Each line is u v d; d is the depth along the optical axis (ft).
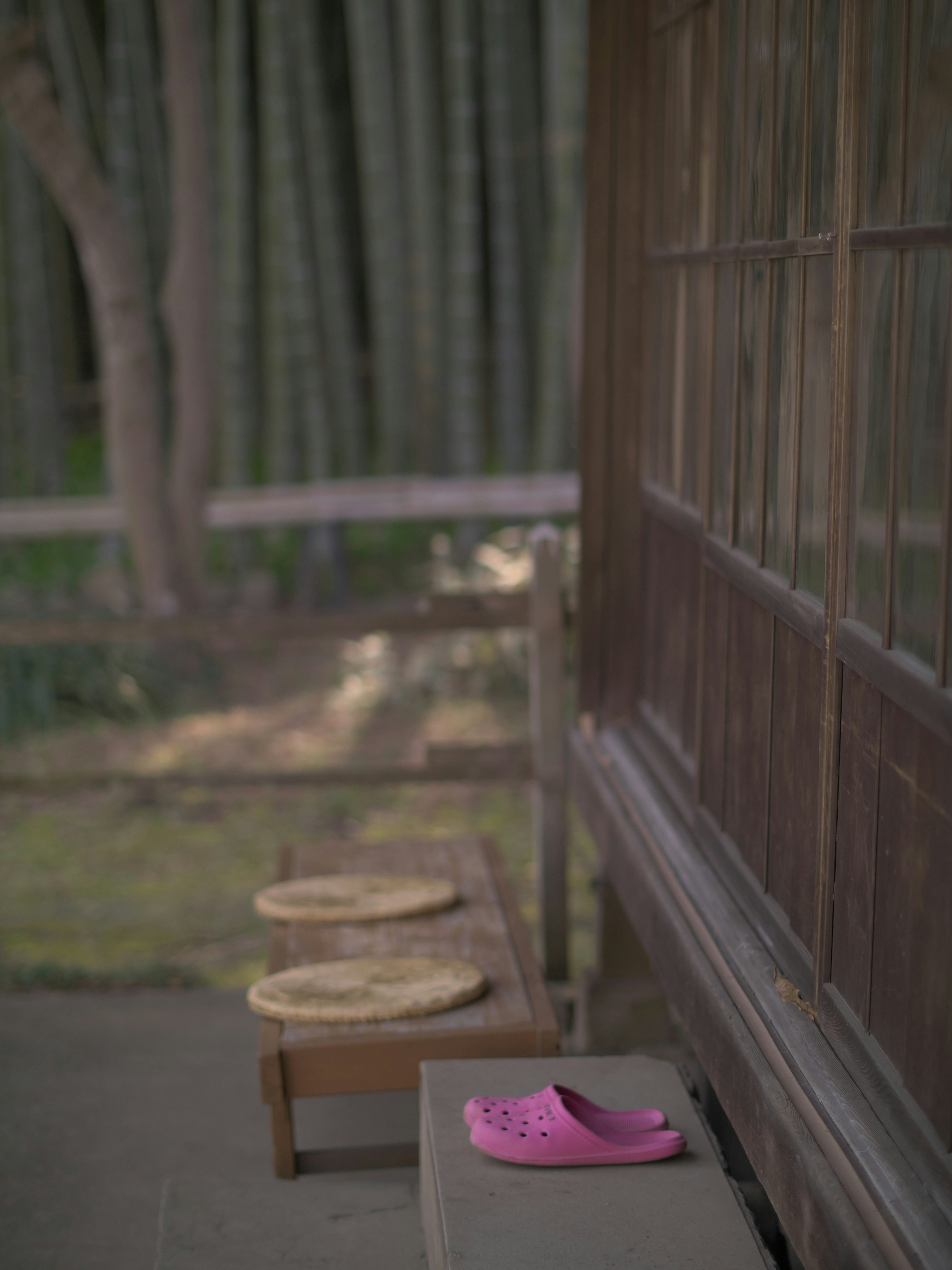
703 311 7.32
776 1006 5.43
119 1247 7.41
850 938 4.99
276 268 22.71
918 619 4.28
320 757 17.53
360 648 20.97
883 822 4.62
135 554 19.29
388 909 8.68
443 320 23.56
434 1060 7.05
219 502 21.02
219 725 18.71
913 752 4.33
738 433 6.51
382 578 23.66
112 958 12.06
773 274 5.90
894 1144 4.43
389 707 19.34
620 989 9.34
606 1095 6.56
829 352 5.17
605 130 8.81
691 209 7.57
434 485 21.16
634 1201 5.59
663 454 8.53
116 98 23.29
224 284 22.66
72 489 24.97
